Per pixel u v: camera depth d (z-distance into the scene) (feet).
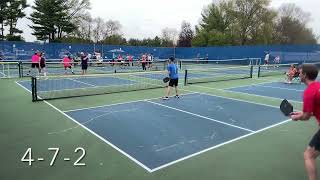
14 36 172.35
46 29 183.11
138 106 36.17
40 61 67.00
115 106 36.04
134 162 19.16
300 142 23.25
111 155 20.31
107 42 219.61
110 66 103.40
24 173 17.39
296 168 18.31
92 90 49.01
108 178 16.84
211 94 45.91
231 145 22.52
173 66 41.01
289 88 54.39
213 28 190.39
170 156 20.25
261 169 18.16
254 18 178.40
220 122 29.09
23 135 24.43
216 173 17.58
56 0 184.24
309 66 14.82
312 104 14.52
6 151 20.84
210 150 21.43
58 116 30.89
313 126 27.81
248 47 127.24
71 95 43.55
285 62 116.67
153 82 60.29
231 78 70.90
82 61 72.08
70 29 190.60
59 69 91.25
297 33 181.68
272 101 40.68
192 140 23.61
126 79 65.46
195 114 32.30
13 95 43.37
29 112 32.55
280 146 22.34
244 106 36.94
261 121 29.66
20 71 69.62
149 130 26.17
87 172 17.60
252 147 22.11
